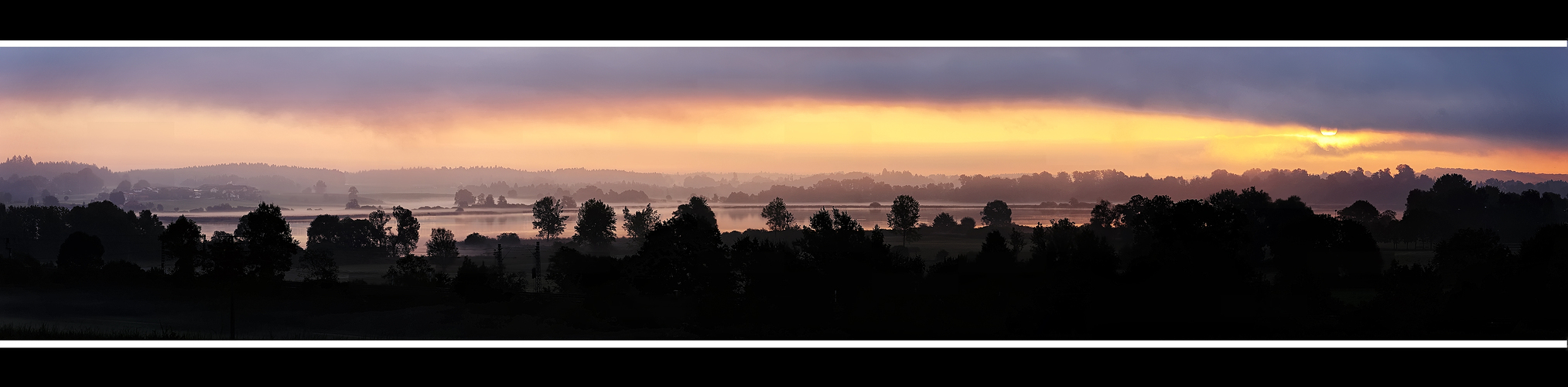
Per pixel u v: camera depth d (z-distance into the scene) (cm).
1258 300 2845
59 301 3884
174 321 3109
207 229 10050
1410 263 5422
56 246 8294
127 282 4778
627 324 3080
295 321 3117
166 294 4181
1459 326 2938
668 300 3766
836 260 3359
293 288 4534
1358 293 4391
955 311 2938
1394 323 2962
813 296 3197
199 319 3203
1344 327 2827
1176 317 2614
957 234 9462
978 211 11394
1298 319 2858
